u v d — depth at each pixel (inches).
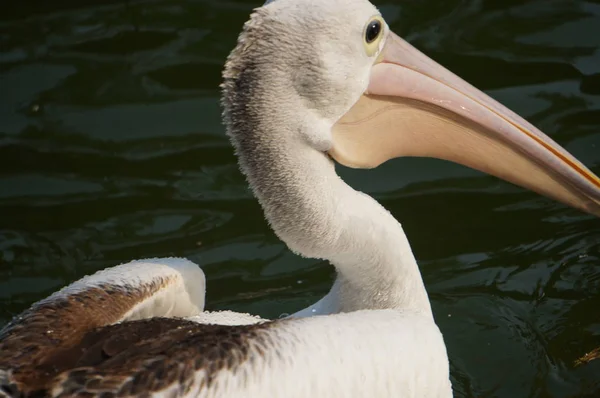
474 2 599.8
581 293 470.3
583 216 506.3
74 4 608.1
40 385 269.9
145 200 504.4
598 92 546.0
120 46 578.9
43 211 499.5
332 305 354.3
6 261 476.7
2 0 610.9
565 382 430.0
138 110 544.7
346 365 294.4
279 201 329.1
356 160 346.3
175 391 268.7
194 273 348.2
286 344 290.5
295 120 322.3
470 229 497.0
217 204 503.8
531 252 488.7
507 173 357.1
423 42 575.2
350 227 334.3
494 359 442.6
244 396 275.0
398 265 342.6
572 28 582.2
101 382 265.7
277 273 476.7
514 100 541.6
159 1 609.0
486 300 468.4
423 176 522.9
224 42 578.6
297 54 317.1
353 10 323.3
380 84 341.4
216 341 285.6
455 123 349.7
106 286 327.3
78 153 525.3
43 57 572.7
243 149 327.0
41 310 308.8
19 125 537.3
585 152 514.6
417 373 310.0
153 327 297.4
